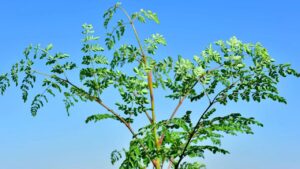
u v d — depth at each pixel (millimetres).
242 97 7223
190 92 7645
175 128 7488
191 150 7633
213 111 7551
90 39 8125
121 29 7859
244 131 7355
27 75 8461
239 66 7082
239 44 7258
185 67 7164
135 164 6648
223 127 7301
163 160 7770
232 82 7184
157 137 7711
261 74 7066
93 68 7980
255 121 7262
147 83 7715
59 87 8461
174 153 7531
